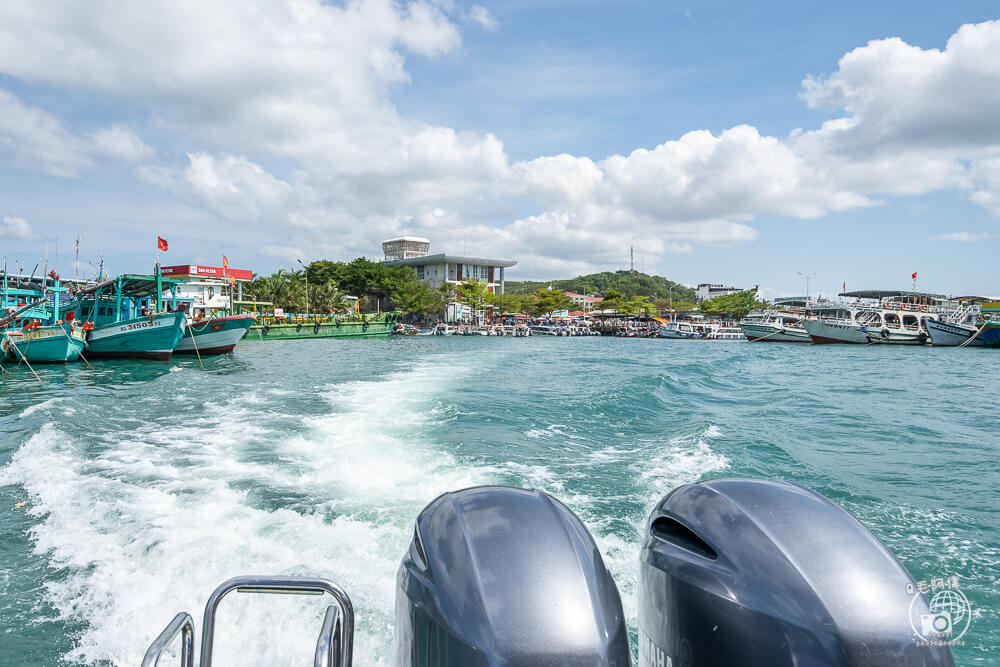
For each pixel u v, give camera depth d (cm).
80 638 376
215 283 5888
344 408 1231
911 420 1307
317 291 9162
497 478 698
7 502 618
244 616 382
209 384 1819
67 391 1828
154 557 473
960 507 669
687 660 112
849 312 7338
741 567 107
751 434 1037
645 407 1327
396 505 589
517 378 2019
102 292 3628
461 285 10950
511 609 103
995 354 4903
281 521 545
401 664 121
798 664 96
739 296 13012
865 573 102
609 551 493
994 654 362
